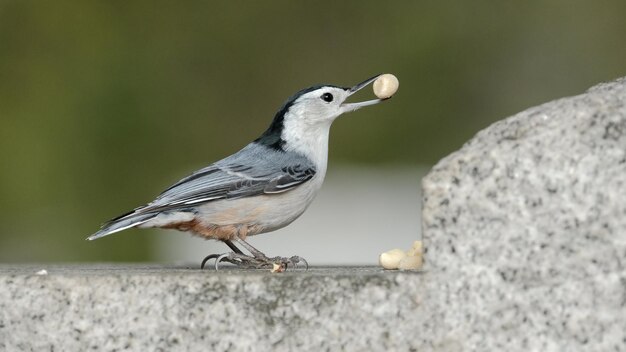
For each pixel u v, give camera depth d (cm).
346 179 1552
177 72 1650
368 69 1684
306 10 1717
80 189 1487
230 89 1661
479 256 568
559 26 1681
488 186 566
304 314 582
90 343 591
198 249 1395
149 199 1516
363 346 580
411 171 1605
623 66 1655
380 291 577
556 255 563
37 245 1428
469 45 1683
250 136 1647
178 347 588
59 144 1508
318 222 1475
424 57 1680
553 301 564
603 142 559
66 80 1570
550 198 562
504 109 1658
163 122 1595
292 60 1695
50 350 592
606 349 561
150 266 773
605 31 1669
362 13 1711
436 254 572
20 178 1462
